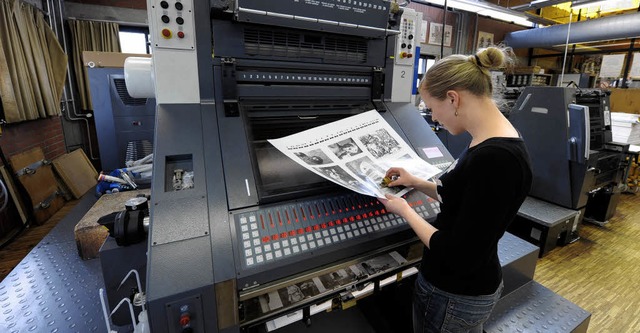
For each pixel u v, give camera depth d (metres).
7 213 2.75
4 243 2.59
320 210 0.92
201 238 0.77
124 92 2.60
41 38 3.39
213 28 1.02
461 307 0.86
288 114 1.16
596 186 2.72
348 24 1.08
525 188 0.73
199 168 0.91
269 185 0.92
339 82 1.26
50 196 3.17
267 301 0.87
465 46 6.35
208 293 0.71
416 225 0.82
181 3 0.98
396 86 1.40
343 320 1.53
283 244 0.82
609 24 4.41
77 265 1.44
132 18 4.23
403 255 1.09
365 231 0.91
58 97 3.66
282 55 1.12
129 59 1.31
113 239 1.12
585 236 2.83
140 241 1.06
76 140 4.32
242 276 0.74
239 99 1.11
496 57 0.73
